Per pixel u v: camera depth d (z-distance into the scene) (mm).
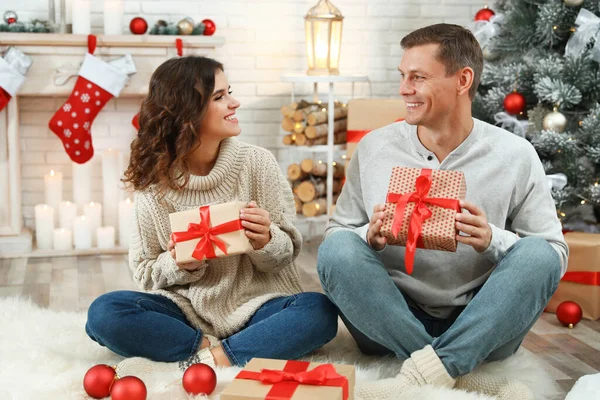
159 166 2031
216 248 1924
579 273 2742
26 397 1791
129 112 4031
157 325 1971
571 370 2201
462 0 4316
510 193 1948
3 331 2309
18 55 3549
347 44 4254
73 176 3914
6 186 3711
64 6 3713
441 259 1950
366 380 1863
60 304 2848
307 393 1424
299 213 4109
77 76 3682
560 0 3062
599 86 2979
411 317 1835
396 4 4270
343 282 1833
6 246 3695
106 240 3811
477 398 1733
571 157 2994
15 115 3680
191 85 2012
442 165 1968
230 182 2104
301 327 1974
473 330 1751
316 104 4016
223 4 4086
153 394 1778
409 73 1896
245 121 4207
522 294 1753
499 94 3162
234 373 1899
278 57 4184
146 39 3680
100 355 2129
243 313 2074
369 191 2047
